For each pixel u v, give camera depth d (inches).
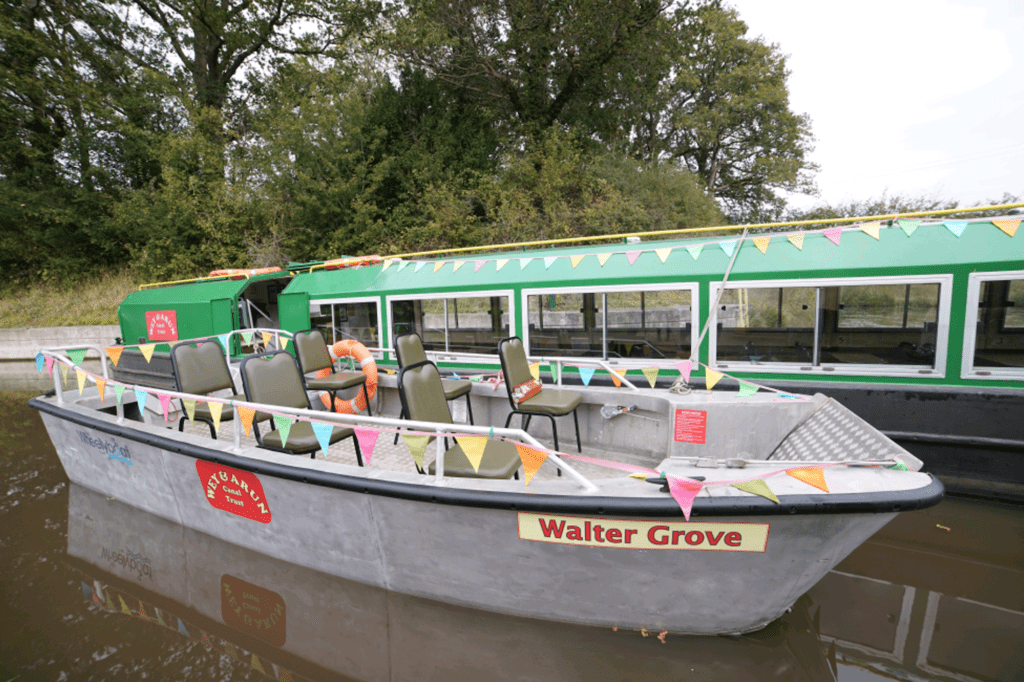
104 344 589.6
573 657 111.2
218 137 709.3
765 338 204.1
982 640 116.4
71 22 687.1
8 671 113.7
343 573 135.5
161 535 171.3
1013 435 173.3
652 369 180.9
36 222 704.4
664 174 733.3
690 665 108.0
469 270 255.3
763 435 155.3
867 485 98.3
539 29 698.2
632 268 219.9
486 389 207.0
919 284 181.6
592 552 107.3
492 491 108.9
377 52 732.0
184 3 675.4
